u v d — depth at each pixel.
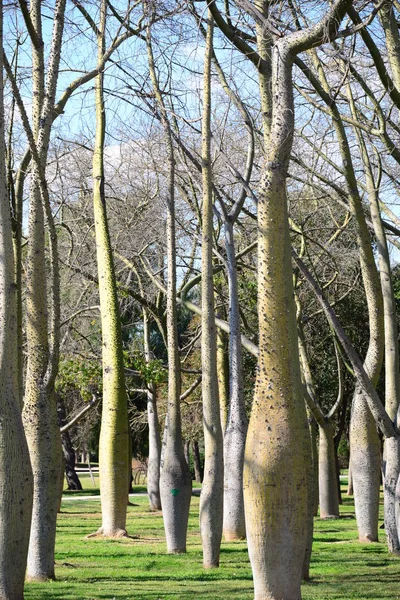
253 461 9.89
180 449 19.20
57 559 17.78
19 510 10.66
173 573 15.52
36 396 14.11
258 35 14.36
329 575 15.47
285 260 10.21
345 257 27.50
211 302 16.58
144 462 54.97
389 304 19.09
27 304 14.13
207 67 17.19
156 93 17.86
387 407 19.09
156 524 27.25
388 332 19.06
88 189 25.72
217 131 21.89
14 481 10.63
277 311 10.09
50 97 13.63
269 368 10.03
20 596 10.71
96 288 28.70
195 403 37.91
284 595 9.73
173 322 18.86
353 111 17.28
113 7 16.27
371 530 21.27
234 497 21.08
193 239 26.66
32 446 14.15
